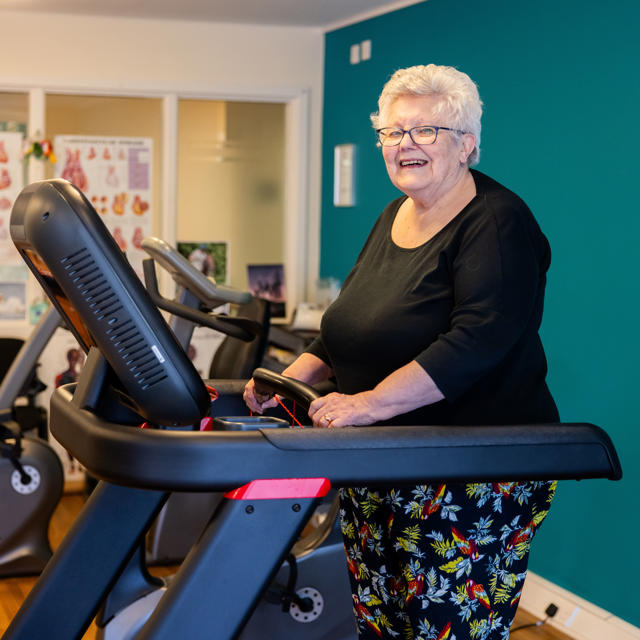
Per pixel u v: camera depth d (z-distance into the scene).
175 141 4.91
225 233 5.08
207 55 4.90
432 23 4.01
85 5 4.50
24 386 3.45
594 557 3.04
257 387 1.80
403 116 1.71
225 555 1.35
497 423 1.67
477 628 1.68
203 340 4.93
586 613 3.02
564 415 3.17
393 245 1.83
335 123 4.91
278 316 5.14
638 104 2.85
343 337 1.82
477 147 1.76
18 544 3.41
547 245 1.73
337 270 4.91
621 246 2.92
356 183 4.68
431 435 1.44
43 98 4.73
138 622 2.16
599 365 3.01
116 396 1.64
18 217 1.44
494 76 3.58
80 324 1.50
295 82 5.03
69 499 4.54
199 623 1.35
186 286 3.03
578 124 3.12
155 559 3.32
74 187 1.36
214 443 1.33
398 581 1.77
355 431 1.41
